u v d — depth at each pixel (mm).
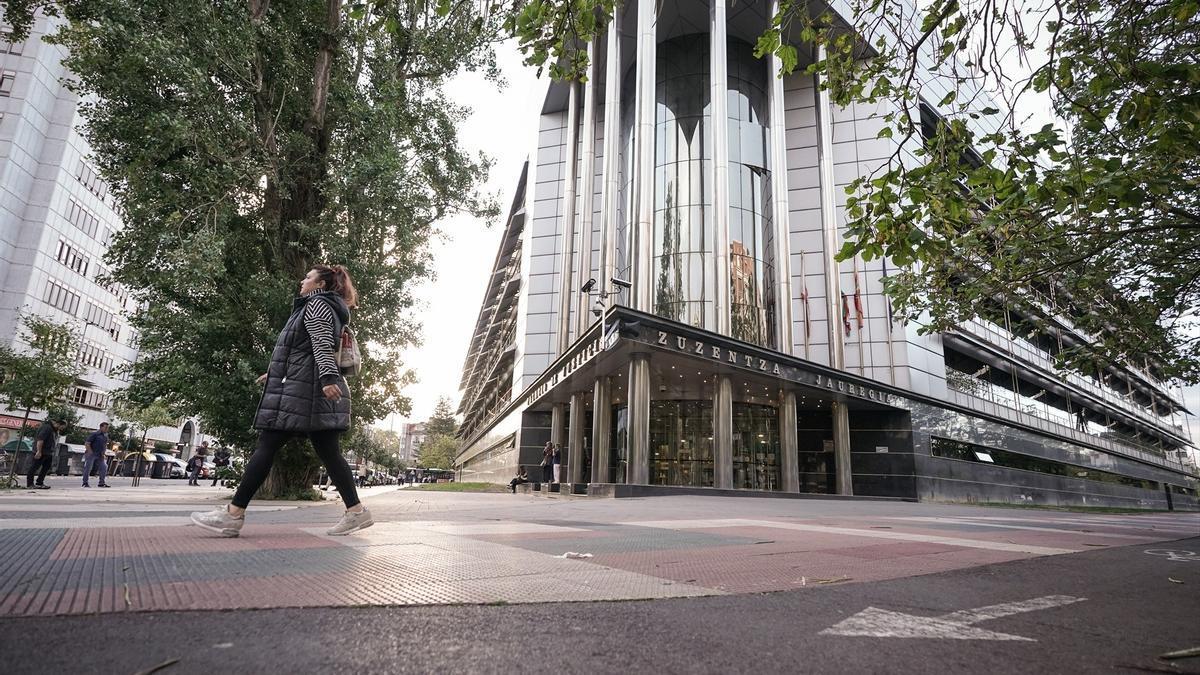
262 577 2381
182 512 5883
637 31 28391
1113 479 49156
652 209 24938
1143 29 5059
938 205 5109
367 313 13125
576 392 28125
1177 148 5000
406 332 14758
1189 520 16969
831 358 28391
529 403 32719
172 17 9734
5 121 39875
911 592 2775
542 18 4609
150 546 3082
